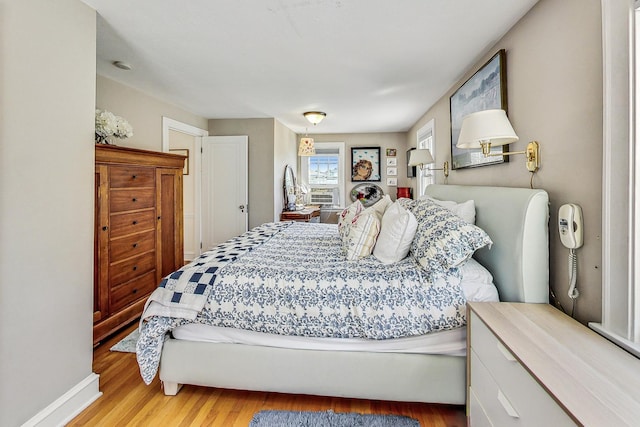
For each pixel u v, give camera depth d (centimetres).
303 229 325
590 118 131
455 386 155
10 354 134
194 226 497
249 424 154
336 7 172
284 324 161
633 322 107
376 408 167
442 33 201
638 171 108
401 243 180
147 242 281
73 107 164
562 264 148
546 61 159
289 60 247
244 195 471
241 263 184
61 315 157
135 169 266
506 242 157
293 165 580
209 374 168
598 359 97
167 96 353
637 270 108
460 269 160
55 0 153
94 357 216
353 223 211
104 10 178
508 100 196
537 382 89
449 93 317
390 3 168
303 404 170
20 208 137
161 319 166
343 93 333
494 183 219
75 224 165
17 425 136
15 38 135
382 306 155
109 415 161
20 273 138
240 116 459
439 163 354
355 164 595
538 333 115
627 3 109
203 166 477
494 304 144
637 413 74
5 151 131
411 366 157
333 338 161
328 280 162
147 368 165
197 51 232
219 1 168
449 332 155
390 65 255
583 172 135
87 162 173
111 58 246
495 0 165
